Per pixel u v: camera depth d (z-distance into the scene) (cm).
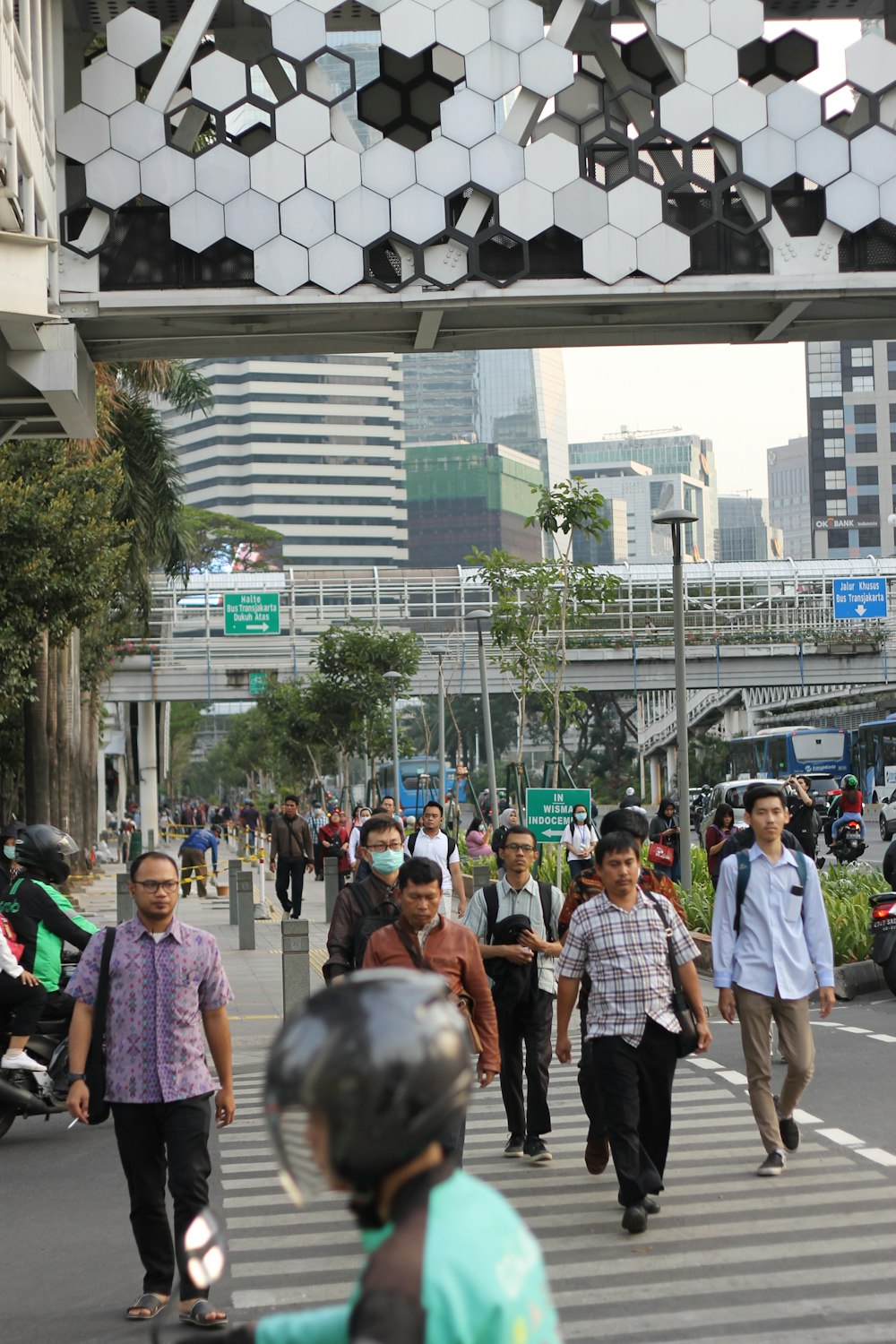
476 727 16788
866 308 3020
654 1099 1180
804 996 1330
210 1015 1028
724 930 1338
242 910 3644
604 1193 1276
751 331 3112
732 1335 923
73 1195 1376
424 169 2802
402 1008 295
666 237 2831
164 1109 997
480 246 2862
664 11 2831
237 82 2786
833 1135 1454
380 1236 302
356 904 1282
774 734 9556
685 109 2836
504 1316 287
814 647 10544
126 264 2823
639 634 10469
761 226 2841
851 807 5419
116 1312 1013
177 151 2781
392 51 2816
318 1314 308
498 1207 303
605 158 3028
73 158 2773
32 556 3778
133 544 6519
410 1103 288
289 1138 295
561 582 4356
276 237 2786
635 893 1188
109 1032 1004
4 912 1627
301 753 12838
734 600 10662
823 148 2847
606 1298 998
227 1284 1062
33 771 5338
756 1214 1192
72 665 7025
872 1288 1009
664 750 16538
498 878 1529
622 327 3078
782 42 3027
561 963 1192
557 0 3023
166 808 13675
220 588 10612
